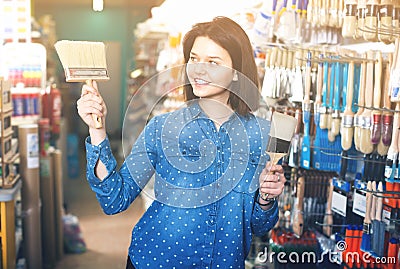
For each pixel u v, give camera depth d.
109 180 1.69
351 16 2.31
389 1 2.09
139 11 12.95
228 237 1.75
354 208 2.46
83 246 5.12
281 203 2.98
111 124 12.93
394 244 2.22
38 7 12.83
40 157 4.58
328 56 2.53
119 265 4.76
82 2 12.07
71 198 7.50
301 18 2.82
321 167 2.66
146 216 1.80
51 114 5.53
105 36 13.15
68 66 1.57
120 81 13.06
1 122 3.35
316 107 2.60
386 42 2.16
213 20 1.73
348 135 2.39
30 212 4.06
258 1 3.04
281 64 2.76
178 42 4.52
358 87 2.40
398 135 2.12
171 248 1.75
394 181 2.13
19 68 4.20
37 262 4.11
